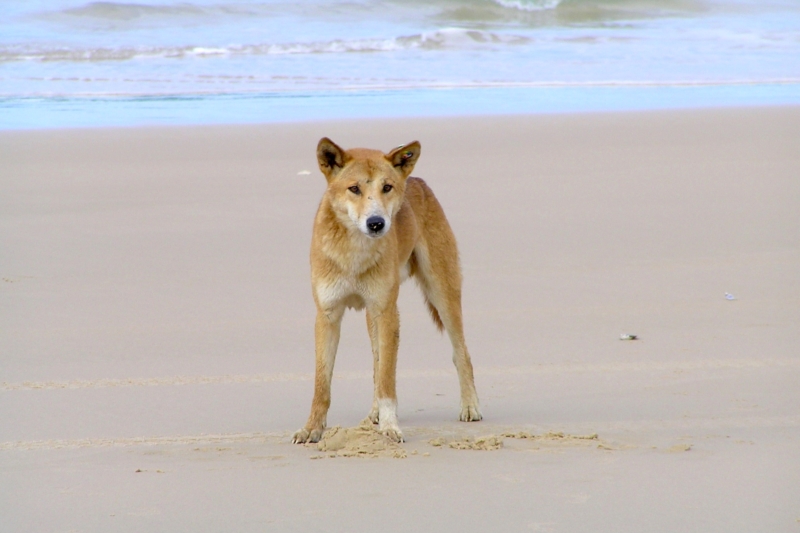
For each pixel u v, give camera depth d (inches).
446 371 391.2
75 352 394.6
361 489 251.4
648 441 295.9
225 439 303.1
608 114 1063.0
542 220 629.0
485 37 1717.5
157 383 360.8
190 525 226.5
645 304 466.0
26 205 657.6
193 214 641.6
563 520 228.7
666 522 227.1
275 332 426.6
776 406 331.6
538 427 318.0
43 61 1454.2
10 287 483.5
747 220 627.5
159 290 485.1
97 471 266.2
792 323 433.7
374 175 325.4
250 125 991.0
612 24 1916.8
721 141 899.4
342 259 322.0
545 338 420.5
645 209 657.6
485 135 929.5
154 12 1812.3
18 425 310.8
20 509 236.7
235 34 1686.8
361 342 427.2
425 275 374.3
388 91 1262.3
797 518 229.1
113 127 973.8
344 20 1852.9
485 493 247.4
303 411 336.5
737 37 1809.8
